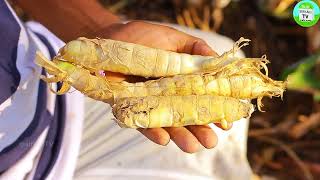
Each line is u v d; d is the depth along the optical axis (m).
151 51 0.31
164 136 0.29
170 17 0.60
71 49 0.30
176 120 0.29
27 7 0.34
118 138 0.38
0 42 0.30
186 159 0.38
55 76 0.29
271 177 0.50
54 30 0.34
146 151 0.38
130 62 0.31
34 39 0.35
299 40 0.58
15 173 0.31
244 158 0.40
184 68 0.31
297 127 0.53
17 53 0.30
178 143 0.29
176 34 0.33
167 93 0.31
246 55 0.57
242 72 0.31
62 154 0.34
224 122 0.30
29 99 0.31
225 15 0.59
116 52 0.31
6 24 0.30
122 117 0.29
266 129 0.53
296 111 0.54
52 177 0.33
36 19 0.35
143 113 0.29
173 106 0.29
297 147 0.52
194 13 0.59
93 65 0.31
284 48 0.57
